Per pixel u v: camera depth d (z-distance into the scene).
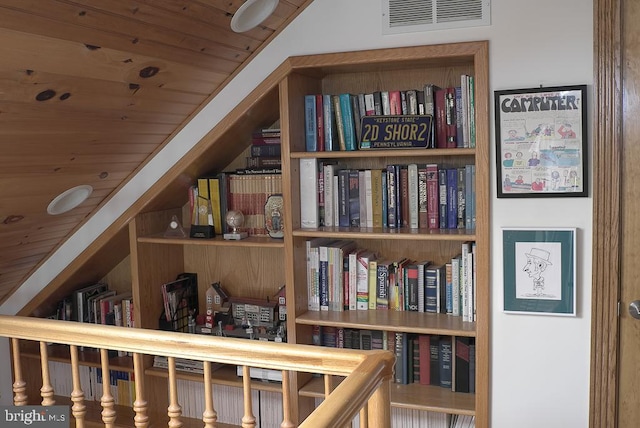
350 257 2.99
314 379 3.13
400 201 2.88
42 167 2.47
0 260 2.97
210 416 2.08
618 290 2.48
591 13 2.42
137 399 2.19
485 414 2.66
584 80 2.45
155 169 3.04
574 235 2.49
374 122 2.81
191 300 3.46
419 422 2.90
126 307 3.39
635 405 2.51
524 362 2.62
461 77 2.69
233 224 3.04
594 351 2.52
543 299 2.56
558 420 2.61
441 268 2.91
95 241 3.17
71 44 1.96
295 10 2.75
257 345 1.99
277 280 3.34
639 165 2.43
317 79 3.09
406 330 2.72
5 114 2.04
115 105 2.42
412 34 2.63
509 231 2.57
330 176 2.96
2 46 1.79
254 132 3.12
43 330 2.30
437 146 2.78
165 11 2.10
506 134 2.54
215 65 2.68
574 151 2.47
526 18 2.49
